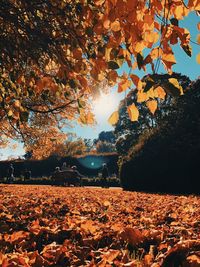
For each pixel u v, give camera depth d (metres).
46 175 43.25
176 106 19.70
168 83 2.75
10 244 3.46
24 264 2.64
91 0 3.51
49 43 4.10
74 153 61.06
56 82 4.24
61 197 10.12
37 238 3.72
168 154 17.61
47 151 15.27
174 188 17.45
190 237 3.80
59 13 4.01
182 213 6.16
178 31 2.72
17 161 44.03
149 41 2.91
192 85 20.16
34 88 4.52
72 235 3.77
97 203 8.17
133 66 3.08
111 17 2.81
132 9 2.70
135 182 18.83
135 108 2.96
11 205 7.16
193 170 16.84
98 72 3.40
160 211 6.35
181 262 2.86
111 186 34.00
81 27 3.81
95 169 43.00
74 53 3.53
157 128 19.31
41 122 12.59
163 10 2.82
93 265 2.62
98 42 3.73
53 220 4.84
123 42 3.21
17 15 4.35
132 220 5.00
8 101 4.49
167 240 3.52
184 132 17.72
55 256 2.86
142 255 3.25
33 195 10.97
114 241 3.58
